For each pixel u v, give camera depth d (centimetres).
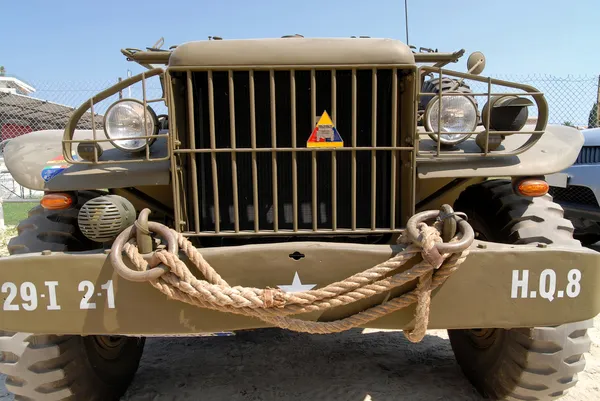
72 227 253
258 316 193
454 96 228
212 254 198
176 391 292
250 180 236
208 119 233
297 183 232
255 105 230
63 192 236
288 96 230
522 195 238
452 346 319
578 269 200
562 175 486
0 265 195
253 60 211
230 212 238
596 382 297
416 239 191
